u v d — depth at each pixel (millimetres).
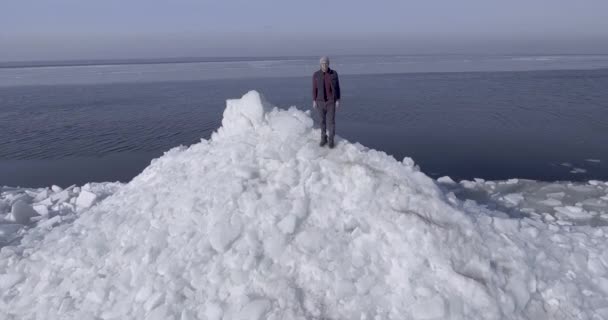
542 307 5629
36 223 9867
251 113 8633
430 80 73312
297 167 7285
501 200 11531
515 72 91000
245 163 7613
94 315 5707
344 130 29625
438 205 6488
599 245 7422
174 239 6492
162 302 5605
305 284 5629
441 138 26547
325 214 6449
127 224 7141
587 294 5973
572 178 18109
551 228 7828
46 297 6215
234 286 5656
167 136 29578
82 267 6516
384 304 5398
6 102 51562
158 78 93438
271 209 6484
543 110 36875
